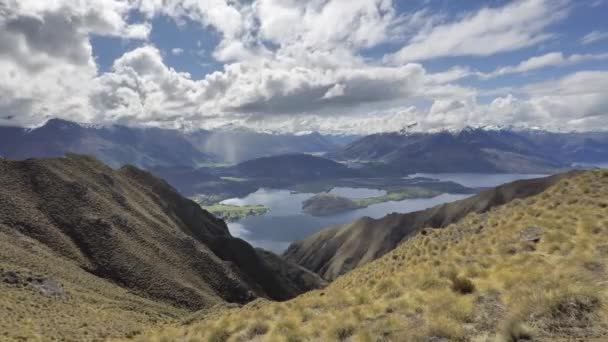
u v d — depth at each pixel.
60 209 107.88
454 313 12.22
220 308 43.84
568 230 19.16
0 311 38.62
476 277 16.30
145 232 120.31
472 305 12.60
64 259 88.25
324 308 17.98
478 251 21.20
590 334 9.11
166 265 107.38
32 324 36.53
